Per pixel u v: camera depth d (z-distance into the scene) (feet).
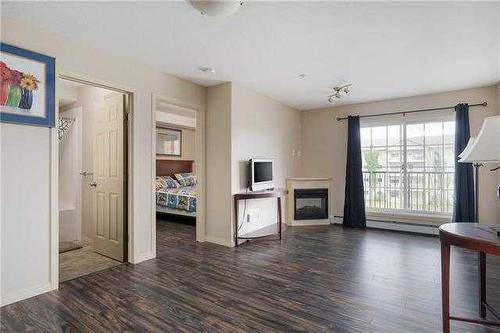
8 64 7.31
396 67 10.94
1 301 7.27
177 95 12.09
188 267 10.13
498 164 13.10
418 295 7.90
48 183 8.15
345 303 7.44
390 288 8.36
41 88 7.93
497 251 5.02
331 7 6.87
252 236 14.03
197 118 13.56
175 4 6.74
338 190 17.85
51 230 8.18
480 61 10.30
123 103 10.57
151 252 11.10
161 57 10.00
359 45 8.98
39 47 7.91
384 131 16.61
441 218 14.62
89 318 6.70
